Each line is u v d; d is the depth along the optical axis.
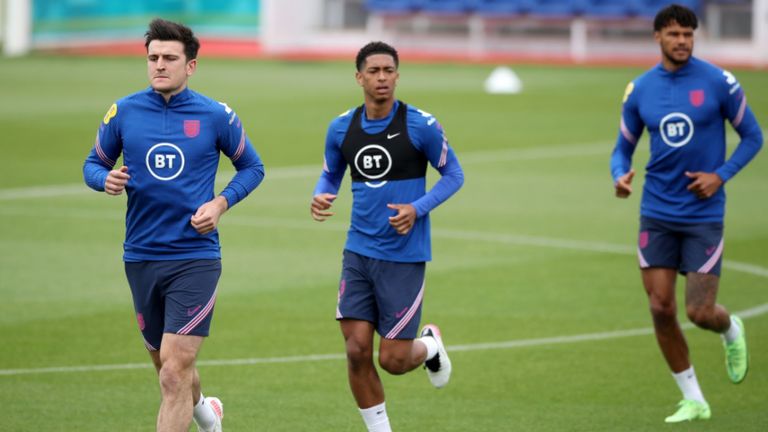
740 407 26.17
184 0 134.25
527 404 26.39
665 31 25.52
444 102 91.31
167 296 21.12
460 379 28.42
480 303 36.03
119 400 26.33
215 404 22.42
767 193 57.00
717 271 25.62
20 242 44.41
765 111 84.69
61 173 61.09
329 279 39.06
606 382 28.14
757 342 31.69
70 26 133.50
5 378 27.92
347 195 55.56
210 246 21.25
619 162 26.75
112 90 97.75
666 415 25.56
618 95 97.38
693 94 25.52
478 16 128.12
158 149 21.00
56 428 24.23
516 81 101.62
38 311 34.50
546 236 46.72
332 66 120.44
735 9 121.75
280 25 132.50
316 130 77.44
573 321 33.94
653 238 25.80
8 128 76.31
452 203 54.03
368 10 131.25
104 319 33.75
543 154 69.38
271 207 52.56
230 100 90.69
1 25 155.25
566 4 124.88
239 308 35.16
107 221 48.88
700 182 25.03
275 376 28.50
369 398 22.36
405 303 22.23
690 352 30.94
